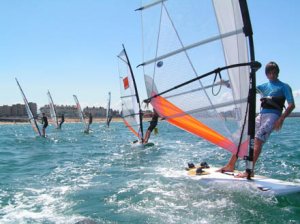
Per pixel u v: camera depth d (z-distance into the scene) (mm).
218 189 6012
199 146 15281
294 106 6262
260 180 6352
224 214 4863
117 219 4785
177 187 6348
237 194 5699
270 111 6426
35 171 9344
